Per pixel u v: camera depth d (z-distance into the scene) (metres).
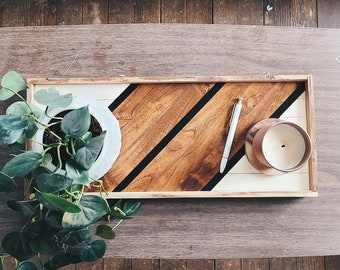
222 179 1.03
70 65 1.04
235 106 1.03
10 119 0.83
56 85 1.03
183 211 1.03
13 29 1.05
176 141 1.04
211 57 1.05
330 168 1.05
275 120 1.00
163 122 1.04
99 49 1.05
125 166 1.03
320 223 1.04
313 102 1.03
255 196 1.01
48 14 1.50
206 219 1.03
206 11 1.48
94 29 1.05
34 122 0.85
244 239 1.03
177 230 1.03
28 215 0.96
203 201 1.04
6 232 1.02
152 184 1.03
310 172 1.02
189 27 1.05
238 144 1.04
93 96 1.03
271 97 1.04
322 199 1.04
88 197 0.87
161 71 1.05
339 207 1.04
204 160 1.03
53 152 0.94
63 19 1.49
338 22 1.48
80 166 0.84
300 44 1.06
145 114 1.04
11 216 1.03
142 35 1.05
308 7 1.48
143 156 1.03
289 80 1.03
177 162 1.03
